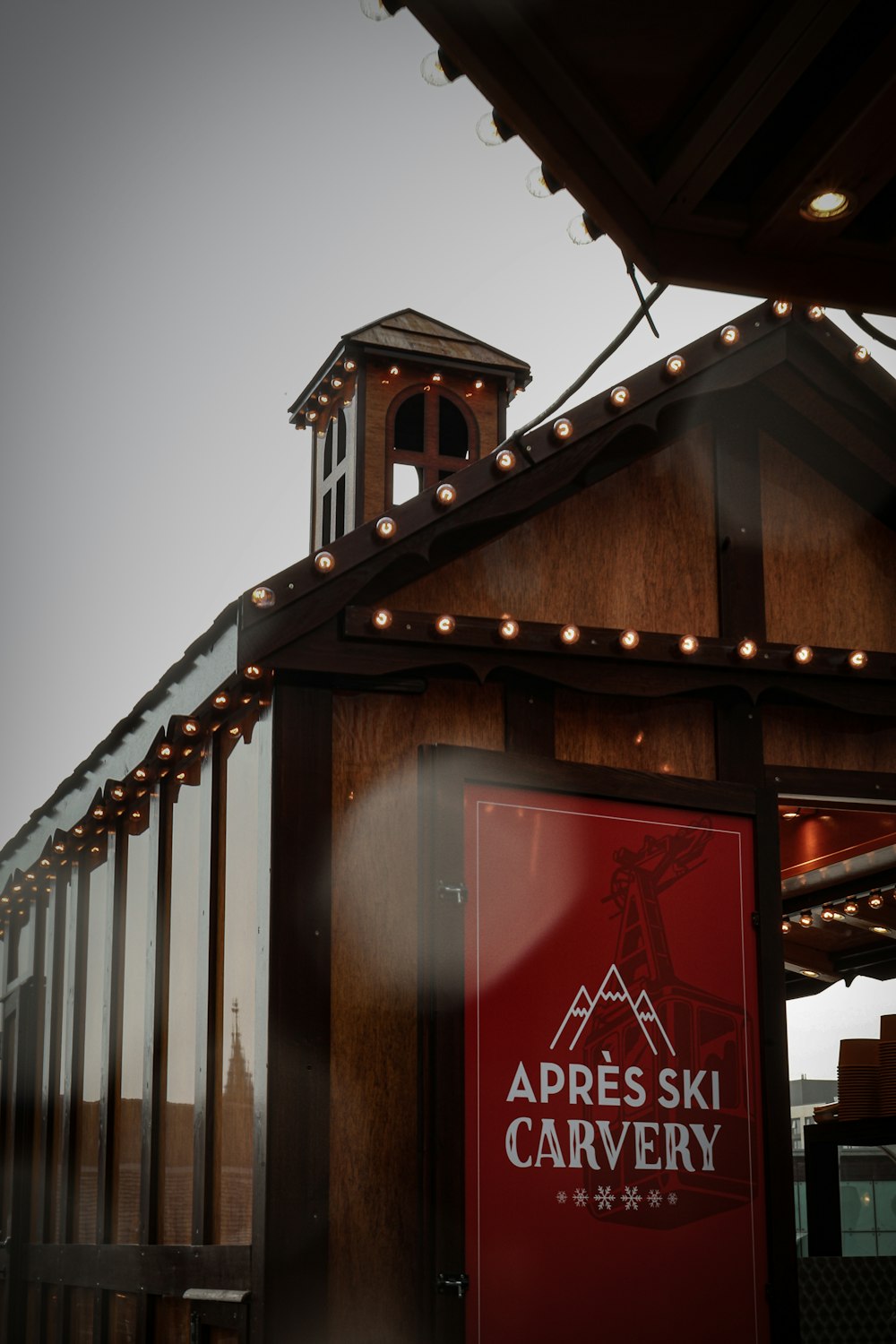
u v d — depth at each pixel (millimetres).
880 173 3096
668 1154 5465
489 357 8719
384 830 5539
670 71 2943
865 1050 8516
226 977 5758
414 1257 5168
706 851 5867
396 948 5445
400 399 8461
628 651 5883
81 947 7949
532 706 5875
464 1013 5258
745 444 6422
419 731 5699
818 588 6441
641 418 5969
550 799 5609
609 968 5547
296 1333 4906
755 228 3262
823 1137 8641
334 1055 5246
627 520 6211
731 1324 5395
